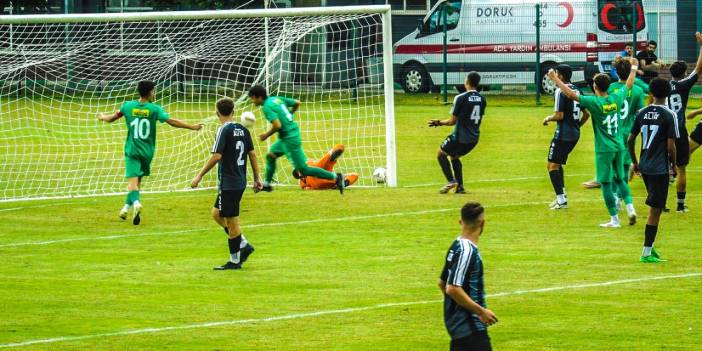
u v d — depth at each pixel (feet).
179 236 102.89
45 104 205.36
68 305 75.15
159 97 208.03
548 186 133.08
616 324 68.64
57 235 103.81
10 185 137.80
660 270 84.69
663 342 64.59
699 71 112.98
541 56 249.75
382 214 113.39
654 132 86.43
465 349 51.52
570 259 89.20
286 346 64.44
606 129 101.55
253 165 87.40
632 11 243.19
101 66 195.21
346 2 275.18
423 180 140.46
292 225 107.65
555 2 247.50
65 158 160.86
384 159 161.38
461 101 123.34
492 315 51.08
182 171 148.97
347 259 90.48
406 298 76.38
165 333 67.51
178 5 257.34
